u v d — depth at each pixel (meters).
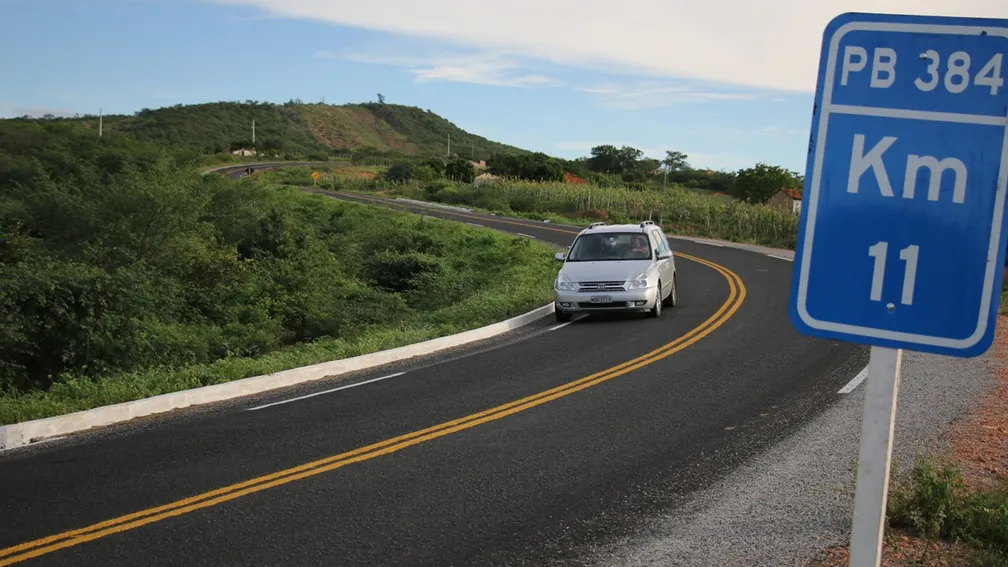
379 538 5.82
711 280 25.00
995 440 7.99
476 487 6.93
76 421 9.81
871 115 2.41
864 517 2.50
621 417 9.32
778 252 35.34
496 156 133.50
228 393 11.63
